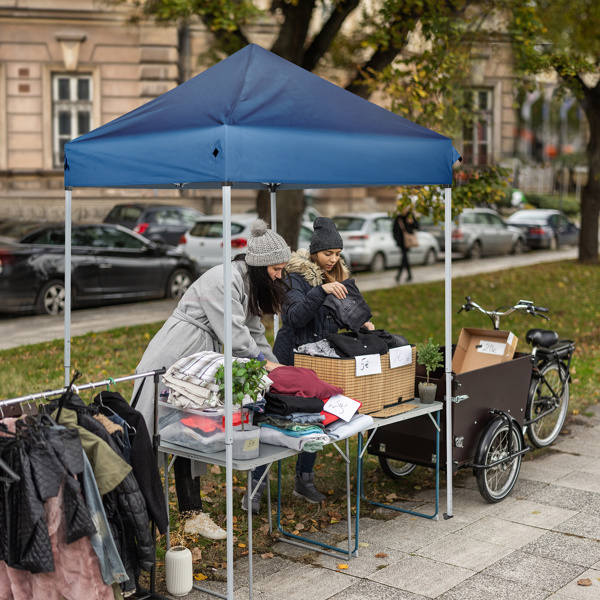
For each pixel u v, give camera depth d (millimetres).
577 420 6797
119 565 3094
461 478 5352
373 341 4184
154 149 3705
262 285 3969
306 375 3865
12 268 11492
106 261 12492
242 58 4000
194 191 23203
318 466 5551
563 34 12859
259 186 5629
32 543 2850
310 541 4270
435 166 4414
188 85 4094
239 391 3436
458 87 10430
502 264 19969
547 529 4438
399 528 4469
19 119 22469
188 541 4266
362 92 10391
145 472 3256
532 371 5656
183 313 3996
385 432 4828
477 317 12234
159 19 11172
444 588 3713
